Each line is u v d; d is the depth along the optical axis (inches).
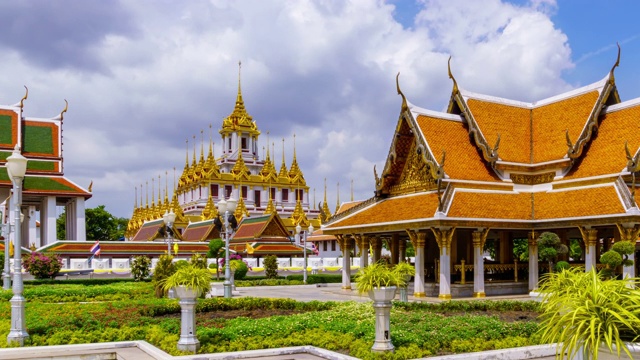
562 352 365.7
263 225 3189.0
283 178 5374.0
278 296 1579.7
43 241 2741.1
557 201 1467.8
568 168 1523.1
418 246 1428.4
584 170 1482.5
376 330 647.8
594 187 1417.3
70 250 2493.8
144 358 657.0
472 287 1449.3
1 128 2758.4
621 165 1397.6
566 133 1508.4
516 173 1569.9
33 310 966.4
